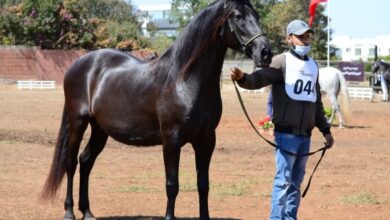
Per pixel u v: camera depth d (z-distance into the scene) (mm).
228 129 19641
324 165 13305
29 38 52625
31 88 41938
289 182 6840
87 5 81938
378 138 18453
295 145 6805
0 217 8438
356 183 11289
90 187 10578
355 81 40344
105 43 55125
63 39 52875
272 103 6898
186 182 11039
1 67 48344
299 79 6703
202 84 6887
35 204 9281
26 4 52906
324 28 74625
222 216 8680
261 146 16047
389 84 35438
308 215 8805
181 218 8531
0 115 22594
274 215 6848
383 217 8734
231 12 6652
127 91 7469
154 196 9961
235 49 6852
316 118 7129
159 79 7137
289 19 74250
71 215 8180
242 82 6535
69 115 8273
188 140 7031
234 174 12047
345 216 8773
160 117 7078
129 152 14742
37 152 14516
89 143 8430
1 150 14664
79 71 8172
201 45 6840
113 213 8805
